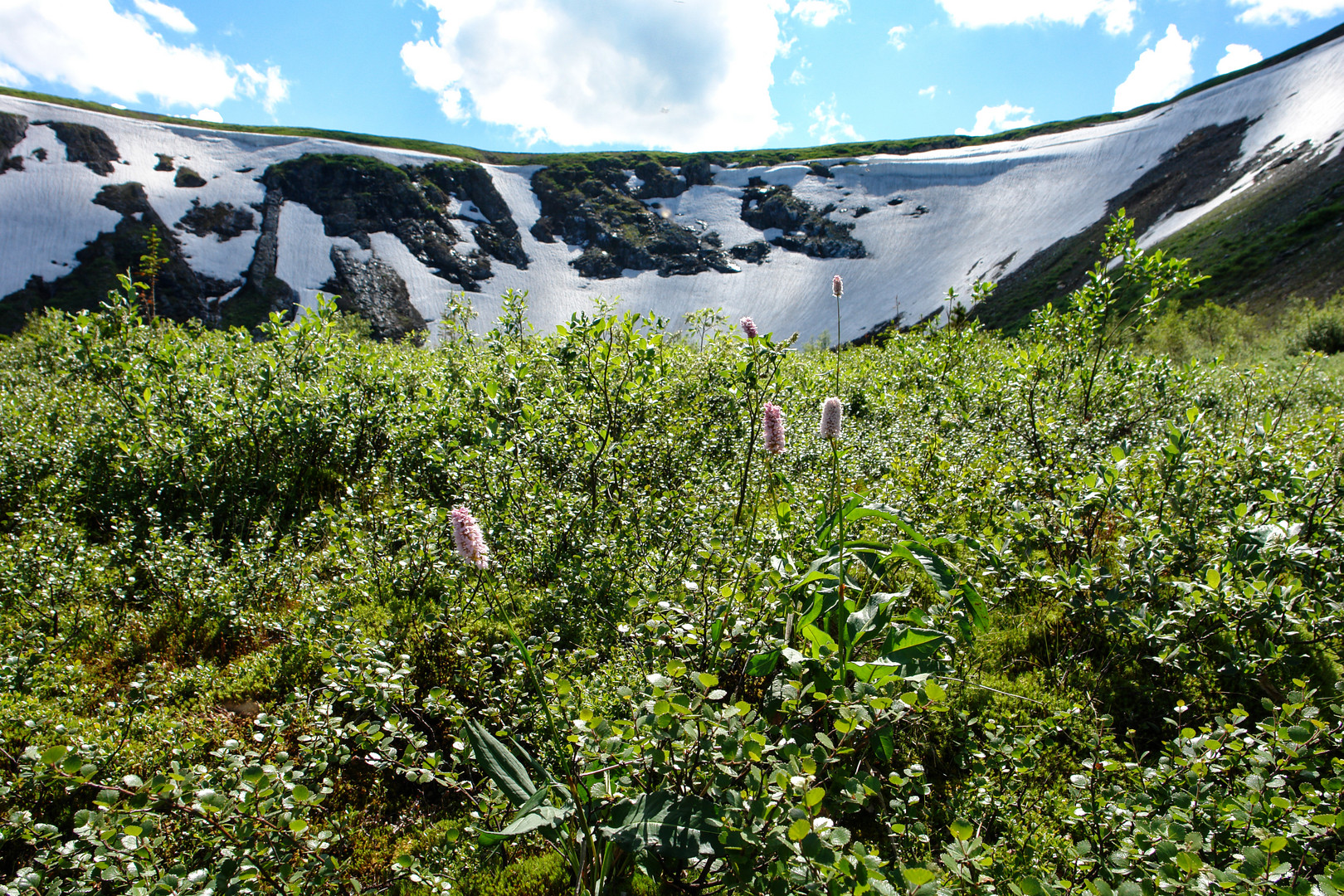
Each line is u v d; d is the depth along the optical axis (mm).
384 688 2869
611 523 5512
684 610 2961
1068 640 4367
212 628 4770
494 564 4480
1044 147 151250
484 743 2492
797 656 2428
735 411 7145
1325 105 93000
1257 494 4812
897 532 4723
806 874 1837
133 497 6363
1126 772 3066
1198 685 3820
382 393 8156
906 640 2988
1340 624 3865
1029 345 10531
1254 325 30234
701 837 2006
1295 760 2590
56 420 8195
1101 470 4828
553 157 171875
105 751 3154
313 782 2947
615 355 7152
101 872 2055
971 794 3045
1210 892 1938
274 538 5707
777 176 165625
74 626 4492
